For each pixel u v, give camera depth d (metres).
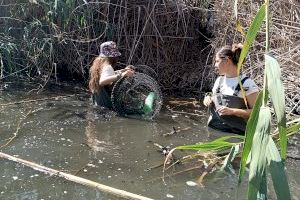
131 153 4.39
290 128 2.82
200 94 6.69
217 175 3.97
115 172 3.98
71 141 4.62
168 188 3.73
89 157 4.25
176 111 5.83
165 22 7.10
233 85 4.82
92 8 6.86
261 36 6.49
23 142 4.53
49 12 6.68
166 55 7.08
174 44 7.16
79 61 6.95
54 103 5.79
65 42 6.67
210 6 7.26
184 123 5.32
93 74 5.71
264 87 2.22
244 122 4.84
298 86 5.91
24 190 3.59
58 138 4.68
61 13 6.80
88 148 4.46
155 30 6.98
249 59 6.33
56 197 3.50
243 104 4.79
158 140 4.75
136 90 5.75
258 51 6.39
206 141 4.72
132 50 6.91
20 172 3.88
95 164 4.11
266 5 2.38
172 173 3.99
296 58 6.13
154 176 3.93
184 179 3.89
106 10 6.93
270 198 3.58
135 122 5.29
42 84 6.54
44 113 5.40
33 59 6.71
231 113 4.78
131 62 7.07
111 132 4.94
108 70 5.62
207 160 4.24
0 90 6.16
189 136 4.88
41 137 4.68
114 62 5.78
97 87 5.69
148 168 4.08
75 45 6.83
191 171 4.04
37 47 6.76
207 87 6.84
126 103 5.59
